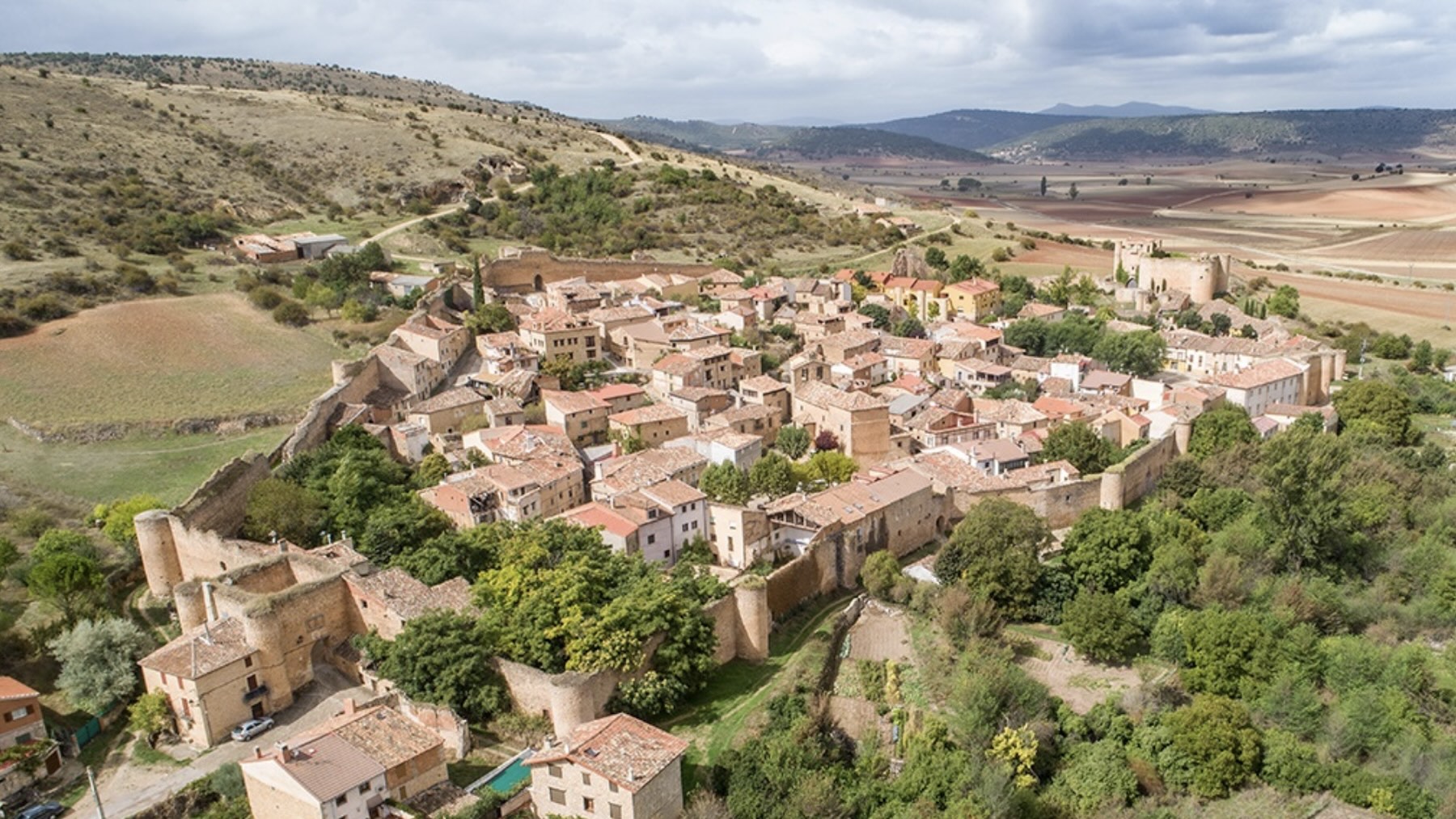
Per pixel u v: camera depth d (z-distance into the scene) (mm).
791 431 128750
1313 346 171375
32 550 88000
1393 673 86000
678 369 140500
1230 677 86062
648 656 77438
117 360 139875
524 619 76688
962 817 67125
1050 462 123875
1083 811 73750
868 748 76562
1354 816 74062
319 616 77875
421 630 73812
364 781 59500
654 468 110938
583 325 153875
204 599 78125
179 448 117750
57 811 62781
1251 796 76312
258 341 151750
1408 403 147500
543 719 72438
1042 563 102750
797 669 84188
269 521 94625
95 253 174000
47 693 74438
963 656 86625
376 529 90375
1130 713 82750
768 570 97812
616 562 87312
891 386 152000
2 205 180250
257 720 71875
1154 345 173750
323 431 119125
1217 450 127375
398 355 135375
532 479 105188
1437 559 105250
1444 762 76438
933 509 113688
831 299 198250
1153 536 102188
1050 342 183750
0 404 123688
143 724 69625
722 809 64500
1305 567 105625
